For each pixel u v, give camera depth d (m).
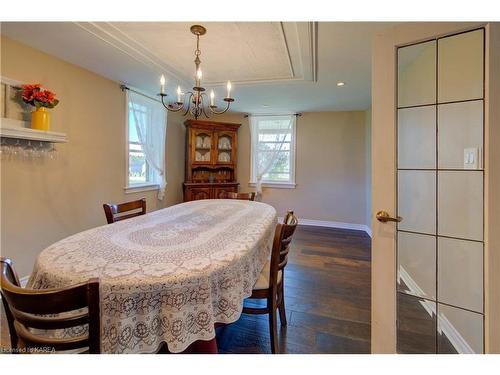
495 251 1.15
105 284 0.89
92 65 2.67
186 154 4.88
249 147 5.12
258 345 1.62
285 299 2.19
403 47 1.32
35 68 2.29
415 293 1.39
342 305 2.10
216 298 1.05
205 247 1.23
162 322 0.94
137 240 1.33
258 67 2.67
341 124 4.66
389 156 1.34
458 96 1.28
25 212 2.26
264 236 1.60
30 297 0.70
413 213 1.39
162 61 2.56
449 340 1.36
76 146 2.71
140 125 3.64
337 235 4.20
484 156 1.17
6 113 2.07
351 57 2.39
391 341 1.36
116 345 0.89
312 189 4.86
